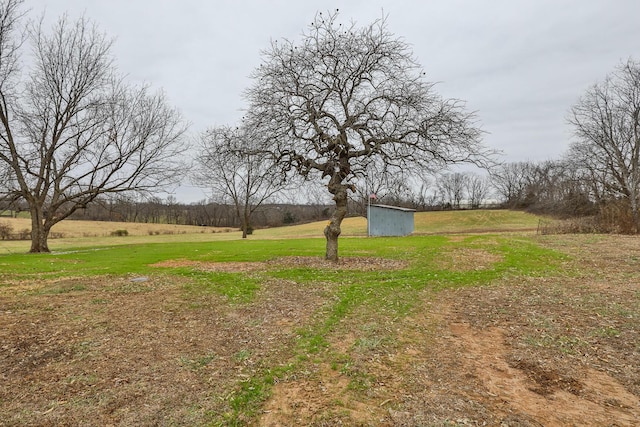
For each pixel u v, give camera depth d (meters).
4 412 4.03
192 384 4.71
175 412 4.06
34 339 6.23
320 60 14.23
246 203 44.41
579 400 4.32
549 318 7.47
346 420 3.90
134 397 4.38
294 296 9.52
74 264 15.91
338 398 4.37
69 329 6.77
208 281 11.56
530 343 6.16
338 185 15.08
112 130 25.19
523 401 4.29
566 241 22.58
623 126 34.16
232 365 5.29
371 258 16.97
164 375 4.95
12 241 41.81
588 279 11.35
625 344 6.01
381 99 13.83
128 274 13.05
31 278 12.10
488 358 5.57
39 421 3.87
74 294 9.73
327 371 5.10
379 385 4.69
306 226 66.12
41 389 4.55
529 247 20.14
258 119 13.69
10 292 9.86
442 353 5.77
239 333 6.68
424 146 13.06
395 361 5.44
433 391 4.52
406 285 10.91
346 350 5.86
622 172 34.22
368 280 11.66
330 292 9.95
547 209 57.38
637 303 8.41
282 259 16.95
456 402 4.26
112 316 7.68
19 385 4.64
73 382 4.73
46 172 24.31
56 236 48.44
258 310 8.21
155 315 7.78
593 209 39.78
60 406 4.16
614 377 4.91
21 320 7.28
